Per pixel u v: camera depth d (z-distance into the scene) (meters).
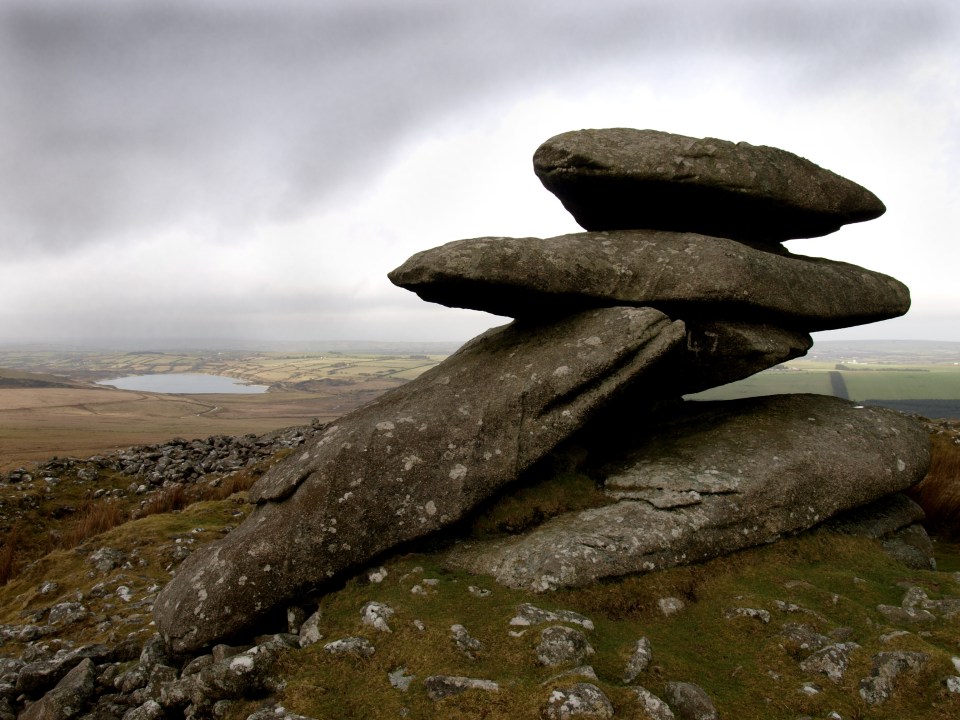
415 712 3.25
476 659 3.56
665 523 4.64
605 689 3.23
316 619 4.09
